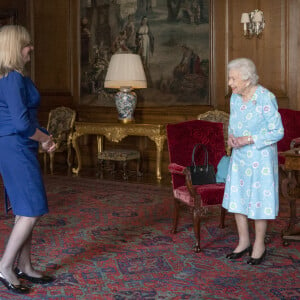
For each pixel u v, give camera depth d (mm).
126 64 7914
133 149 8844
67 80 9461
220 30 7871
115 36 8836
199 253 4188
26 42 3195
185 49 8188
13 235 3258
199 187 4371
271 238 4598
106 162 9086
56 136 8914
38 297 3252
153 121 8539
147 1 8445
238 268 3805
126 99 8023
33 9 9656
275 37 7402
